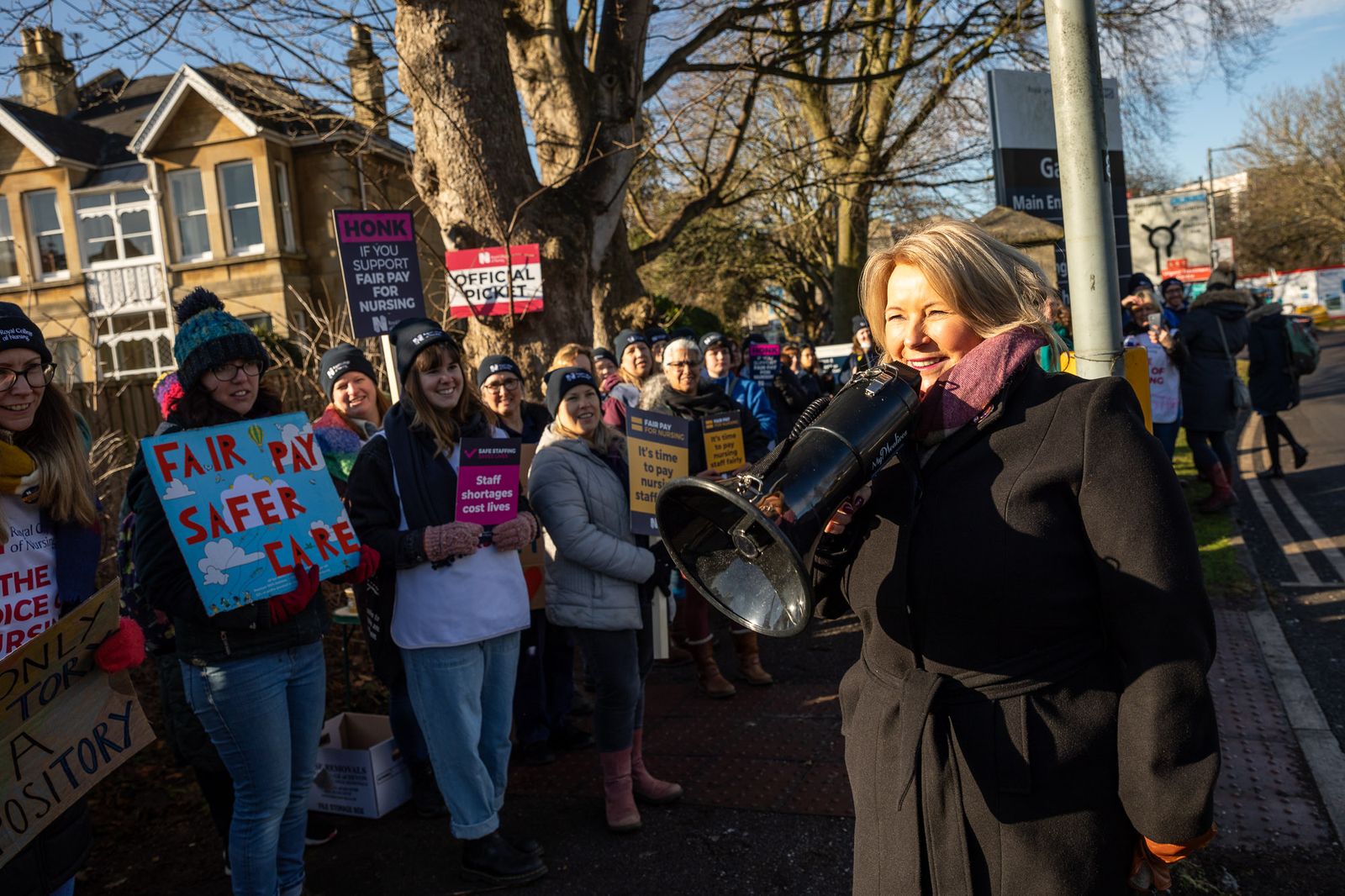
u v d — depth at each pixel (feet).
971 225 5.40
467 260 23.59
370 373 14.60
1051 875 4.78
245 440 9.04
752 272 92.84
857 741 5.57
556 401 12.24
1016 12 40.65
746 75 43.29
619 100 29.71
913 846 5.05
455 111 23.73
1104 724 4.86
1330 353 91.35
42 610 7.41
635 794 12.55
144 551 8.61
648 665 12.55
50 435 7.56
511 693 11.15
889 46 52.85
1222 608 18.33
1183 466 34.37
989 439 5.02
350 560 9.54
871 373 5.10
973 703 4.99
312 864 11.53
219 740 8.96
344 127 34.14
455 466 10.78
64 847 7.31
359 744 13.97
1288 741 12.57
